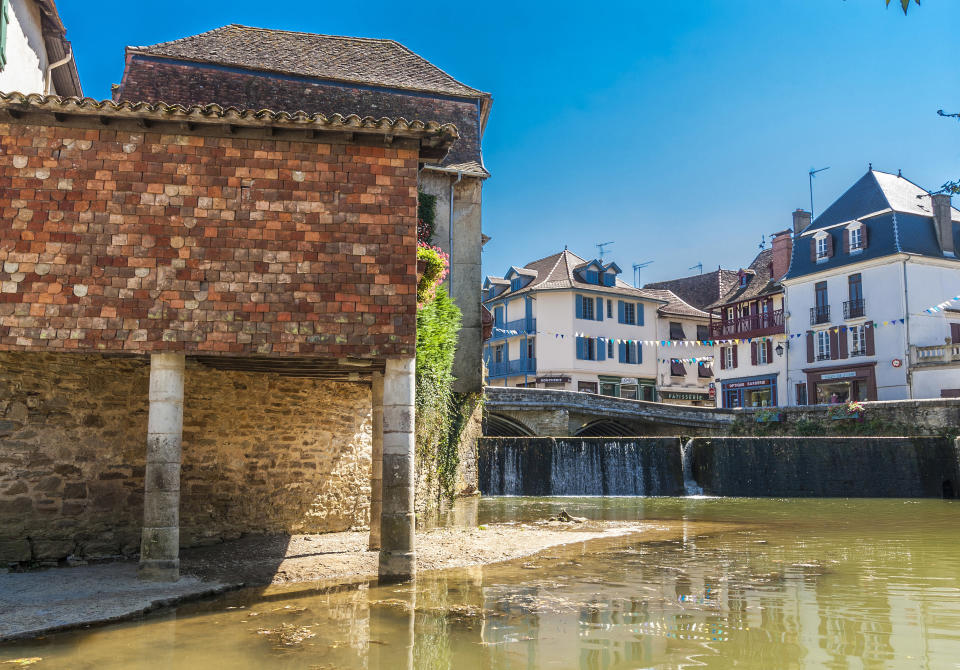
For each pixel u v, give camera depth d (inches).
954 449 930.1
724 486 965.8
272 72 703.1
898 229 1347.2
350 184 339.0
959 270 1375.5
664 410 1234.6
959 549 447.8
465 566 373.7
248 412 423.5
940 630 242.4
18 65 510.6
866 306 1381.6
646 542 478.9
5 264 310.3
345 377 444.5
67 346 309.3
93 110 311.1
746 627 246.7
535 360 1780.3
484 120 840.3
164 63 669.3
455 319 698.2
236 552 379.6
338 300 330.6
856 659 209.0
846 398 1433.3
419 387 613.0
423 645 223.3
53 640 228.2
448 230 765.3
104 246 317.4
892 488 930.1
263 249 328.2
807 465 952.3
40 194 316.2
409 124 333.4
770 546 461.1
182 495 388.2
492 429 1309.1
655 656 211.6
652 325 1897.1
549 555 416.5
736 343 1702.8
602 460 984.9
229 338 320.2
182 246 322.3
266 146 334.6
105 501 359.6
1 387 324.8
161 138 327.3
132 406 373.7
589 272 1836.9
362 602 284.4
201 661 206.4
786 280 1541.6
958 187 431.5
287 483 443.5
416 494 618.8
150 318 316.2
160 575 307.1
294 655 212.4
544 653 214.5
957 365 1241.4
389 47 839.1
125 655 211.8
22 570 326.0
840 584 327.3
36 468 335.3
